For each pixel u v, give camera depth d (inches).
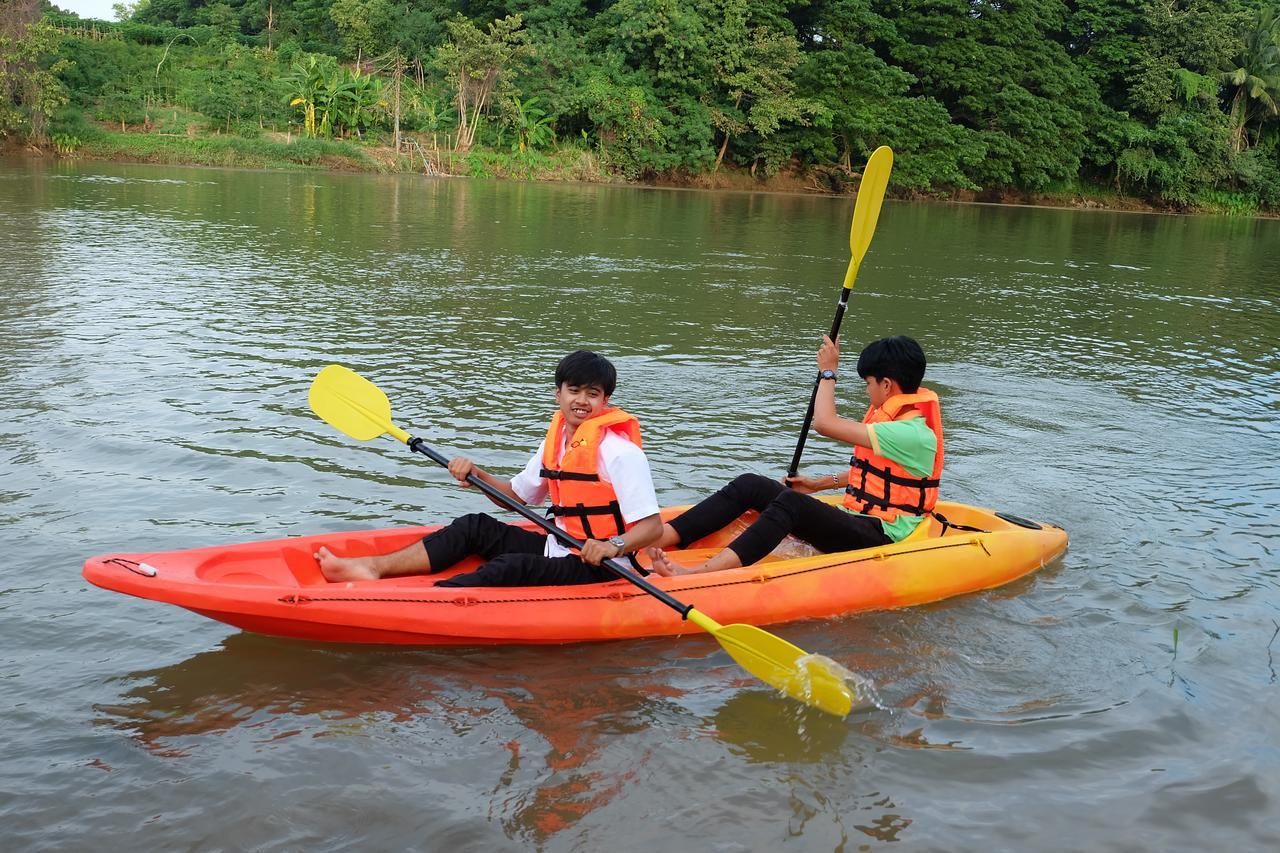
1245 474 212.2
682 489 188.7
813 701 116.6
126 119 1216.2
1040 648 133.4
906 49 1445.6
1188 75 1504.7
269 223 608.4
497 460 200.1
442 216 713.0
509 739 108.5
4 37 1101.7
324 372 150.9
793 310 404.8
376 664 123.1
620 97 1344.7
